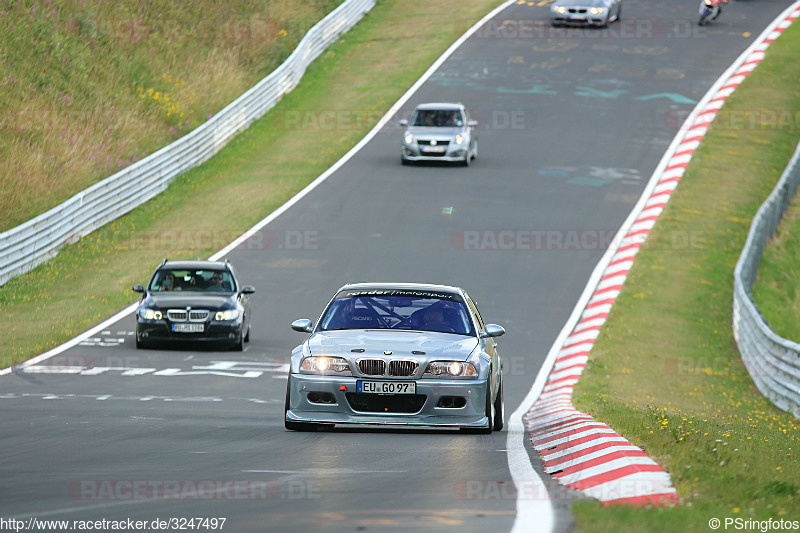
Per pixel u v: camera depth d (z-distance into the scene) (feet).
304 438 111.55
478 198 375.66
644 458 91.76
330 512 68.13
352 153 442.50
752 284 319.06
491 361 122.62
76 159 395.96
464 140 414.21
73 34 487.20
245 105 485.56
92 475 83.46
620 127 471.62
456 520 65.62
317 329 127.54
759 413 193.16
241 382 184.75
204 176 419.54
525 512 68.03
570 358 231.09
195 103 499.51
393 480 82.99
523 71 549.54
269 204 375.66
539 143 450.71
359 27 651.66
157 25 547.90
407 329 126.31
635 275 304.09
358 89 538.88
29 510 68.18
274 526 63.31
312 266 303.27
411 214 357.20
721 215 371.35
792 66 554.46
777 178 418.92
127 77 487.20
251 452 99.04
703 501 70.95
